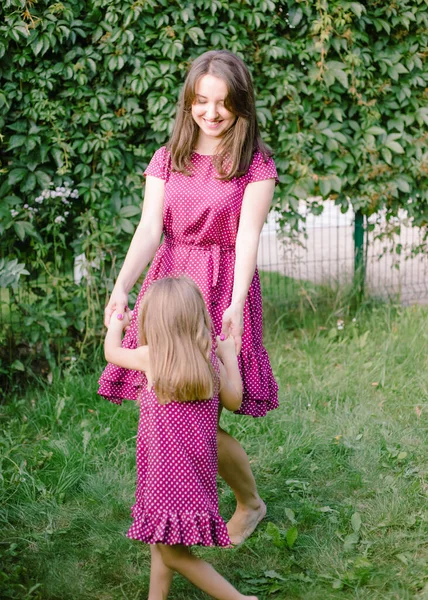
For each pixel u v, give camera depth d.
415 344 4.86
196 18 4.73
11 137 4.38
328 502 3.22
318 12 4.90
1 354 4.69
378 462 3.52
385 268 5.84
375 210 5.38
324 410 4.07
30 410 4.20
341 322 5.33
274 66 4.89
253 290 2.92
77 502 3.27
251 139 2.75
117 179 4.69
